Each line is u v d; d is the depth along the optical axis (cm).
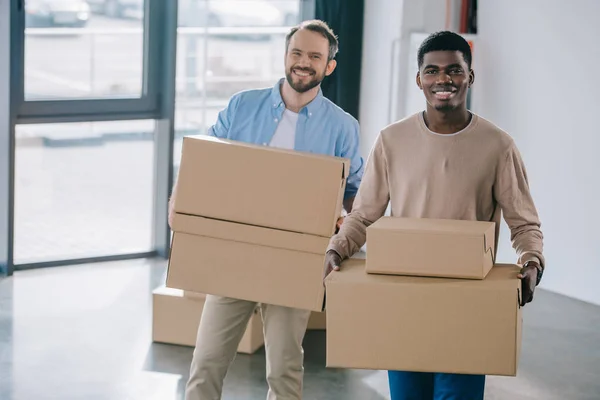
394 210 290
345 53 629
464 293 244
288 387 312
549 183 571
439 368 247
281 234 276
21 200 582
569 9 549
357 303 248
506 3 582
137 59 593
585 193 553
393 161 287
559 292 573
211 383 314
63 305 513
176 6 582
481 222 265
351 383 426
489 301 243
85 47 574
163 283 560
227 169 278
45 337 463
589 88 544
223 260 282
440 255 249
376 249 253
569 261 567
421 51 279
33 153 579
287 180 274
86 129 590
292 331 306
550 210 573
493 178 279
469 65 278
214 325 309
